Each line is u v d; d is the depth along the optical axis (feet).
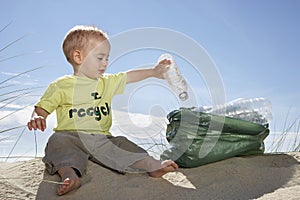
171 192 6.91
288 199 6.06
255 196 6.75
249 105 9.61
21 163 8.14
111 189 6.91
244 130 8.66
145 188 7.03
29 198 6.54
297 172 7.91
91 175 7.43
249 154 9.14
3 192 6.60
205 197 6.68
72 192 6.81
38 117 7.68
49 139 7.82
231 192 6.93
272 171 7.90
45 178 7.31
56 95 8.41
